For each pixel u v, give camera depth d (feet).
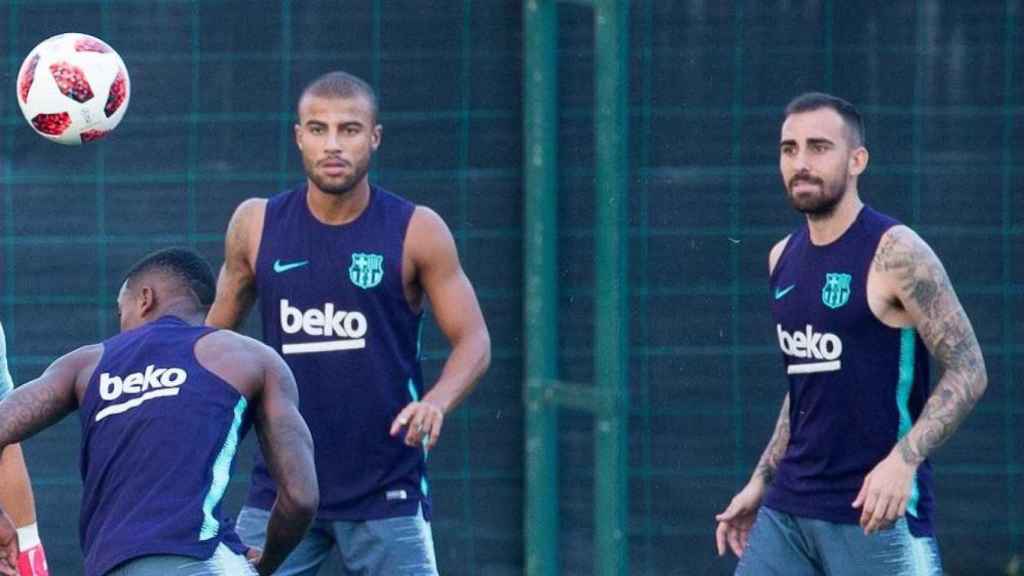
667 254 86.94
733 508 71.82
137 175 86.48
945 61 87.15
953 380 63.72
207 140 86.48
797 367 67.31
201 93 86.53
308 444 57.11
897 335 65.46
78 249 86.58
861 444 66.28
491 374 87.20
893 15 86.84
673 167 86.74
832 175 65.26
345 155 68.28
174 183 86.53
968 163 87.35
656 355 87.20
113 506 55.67
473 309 71.05
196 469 55.77
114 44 86.17
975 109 87.15
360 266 69.77
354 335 69.82
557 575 84.23
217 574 55.21
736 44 86.58
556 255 83.87
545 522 83.56
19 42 86.07
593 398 76.59
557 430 85.35
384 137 86.74
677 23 86.53
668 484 87.45
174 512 55.11
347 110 68.44
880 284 64.80
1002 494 88.53
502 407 87.25
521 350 86.94
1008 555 88.74
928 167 87.35
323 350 69.82
